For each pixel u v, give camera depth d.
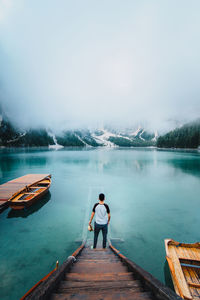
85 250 4.94
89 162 46.38
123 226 9.70
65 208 12.39
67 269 3.20
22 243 7.89
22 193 13.20
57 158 58.09
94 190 17.86
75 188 18.73
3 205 11.61
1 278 5.71
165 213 11.77
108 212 4.76
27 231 9.02
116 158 58.47
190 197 15.58
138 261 6.65
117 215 11.39
